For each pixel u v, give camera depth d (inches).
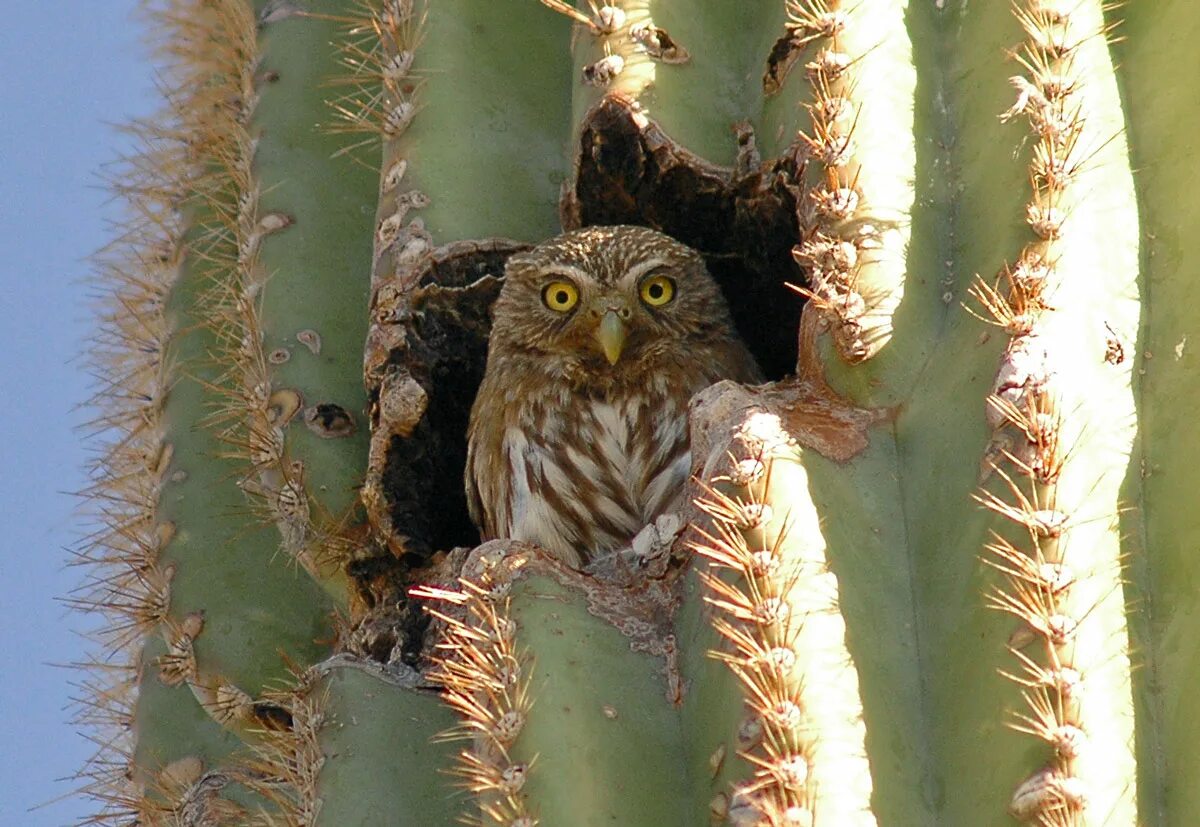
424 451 431.5
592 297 441.7
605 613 306.5
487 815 280.8
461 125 426.9
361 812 345.4
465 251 421.7
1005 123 332.2
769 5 394.9
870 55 348.8
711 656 283.4
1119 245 316.8
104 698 454.6
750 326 477.1
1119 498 284.4
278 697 410.9
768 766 256.7
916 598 286.8
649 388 448.8
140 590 442.0
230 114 477.1
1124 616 272.8
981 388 299.3
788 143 369.4
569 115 434.6
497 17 436.8
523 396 449.7
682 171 394.6
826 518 290.8
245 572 431.5
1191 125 325.7
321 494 418.9
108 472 466.0
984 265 319.9
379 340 421.7
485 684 291.3
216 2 496.4
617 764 284.2
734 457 295.7
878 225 328.2
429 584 412.8
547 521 442.9
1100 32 342.6
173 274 471.5
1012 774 257.6
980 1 356.2
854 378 316.5
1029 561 269.7
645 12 396.5
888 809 260.8
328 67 467.2
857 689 269.7
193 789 426.0
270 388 425.4
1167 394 297.7
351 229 448.8
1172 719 266.2
